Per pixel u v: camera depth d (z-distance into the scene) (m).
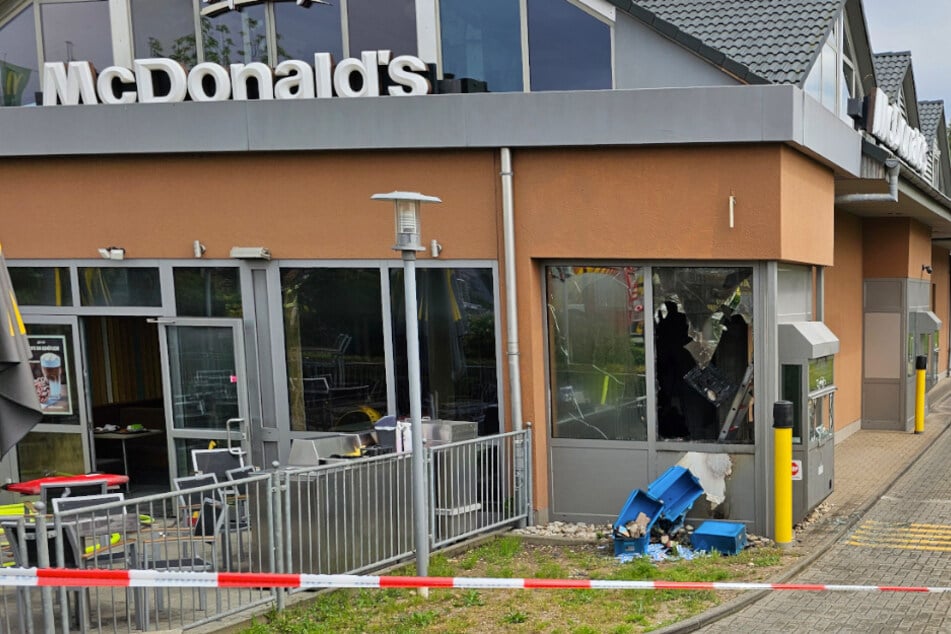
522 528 8.36
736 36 8.62
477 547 7.78
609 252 8.22
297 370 9.09
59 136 9.15
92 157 9.29
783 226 7.85
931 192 12.65
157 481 10.92
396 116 8.44
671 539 7.68
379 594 6.36
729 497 8.17
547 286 8.64
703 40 8.67
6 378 5.42
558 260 8.53
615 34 8.41
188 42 9.62
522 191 8.38
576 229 8.28
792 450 8.15
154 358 12.41
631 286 8.40
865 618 5.91
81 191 9.38
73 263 9.47
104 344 11.60
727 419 8.20
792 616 5.96
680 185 8.01
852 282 14.02
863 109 11.16
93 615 5.70
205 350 9.30
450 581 4.86
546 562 7.27
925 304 16.69
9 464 9.79
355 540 6.66
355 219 8.77
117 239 9.33
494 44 8.73
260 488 6.18
